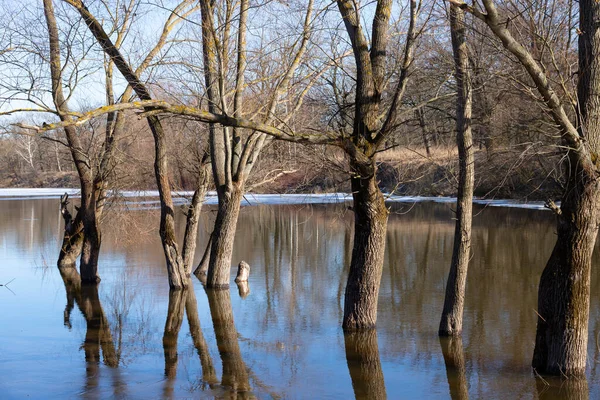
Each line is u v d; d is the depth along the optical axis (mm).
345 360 10539
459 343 11305
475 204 40094
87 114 7695
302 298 15555
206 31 15523
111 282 17859
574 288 8906
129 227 23516
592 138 8500
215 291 16547
